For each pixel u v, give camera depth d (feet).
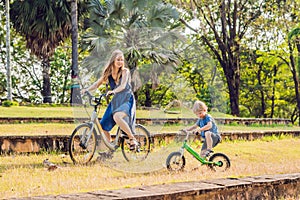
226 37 77.97
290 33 73.97
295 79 88.02
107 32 57.31
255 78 112.98
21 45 113.29
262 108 112.47
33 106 55.77
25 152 26.53
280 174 19.08
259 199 16.81
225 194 15.65
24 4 66.49
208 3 74.95
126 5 57.00
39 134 29.73
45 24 67.15
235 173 21.17
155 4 57.67
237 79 77.92
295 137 43.62
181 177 19.38
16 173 20.16
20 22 68.13
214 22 79.30
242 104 118.73
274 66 106.73
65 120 40.57
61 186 17.11
